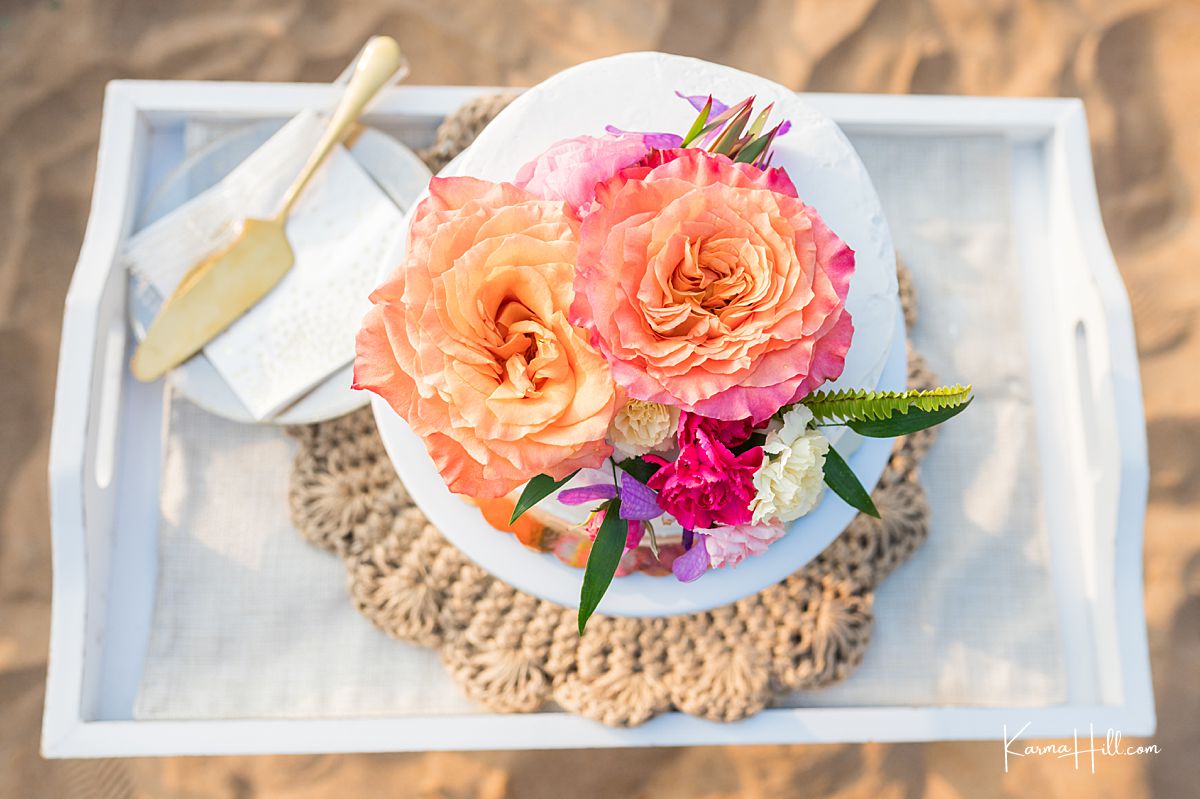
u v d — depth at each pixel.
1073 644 0.88
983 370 0.91
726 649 0.86
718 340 0.60
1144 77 1.22
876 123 0.90
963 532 0.89
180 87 0.88
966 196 0.92
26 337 1.12
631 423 0.63
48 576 1.10
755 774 1.10
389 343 0.63
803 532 0.75
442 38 1.17
